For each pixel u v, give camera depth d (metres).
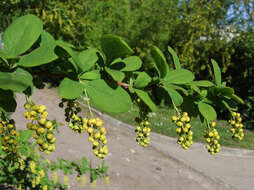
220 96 1.23
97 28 10.48
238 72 9.91
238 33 9.88
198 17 10.20
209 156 6.11
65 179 2.45
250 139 7.29
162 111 9.12
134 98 1.14
